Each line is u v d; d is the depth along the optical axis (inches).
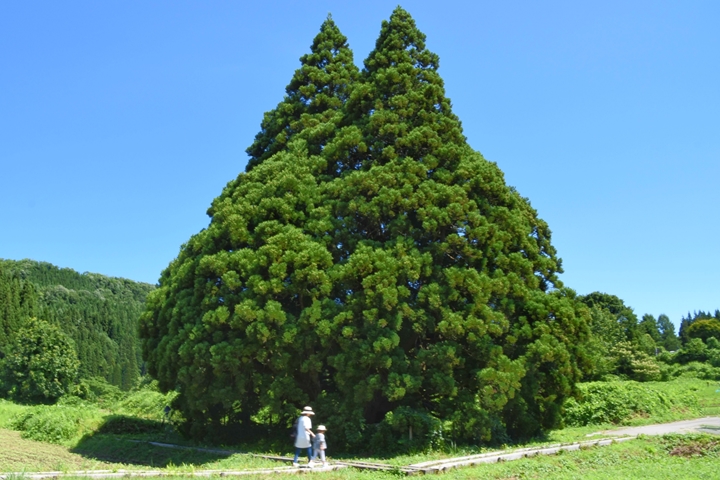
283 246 824.3
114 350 3725.4
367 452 792.9
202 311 857.5
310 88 1144.8
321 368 823.7
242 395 850.1
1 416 1248.2
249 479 550.0
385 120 926.4
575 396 960.3
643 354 2103.8
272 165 944.9
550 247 1062.4
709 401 1584.6
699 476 593.9
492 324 816.3
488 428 811.4
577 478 564.1
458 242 836.0
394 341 765.9
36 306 2581.2
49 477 547.2
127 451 912.3
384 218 869.8
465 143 995.3
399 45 1012.5
